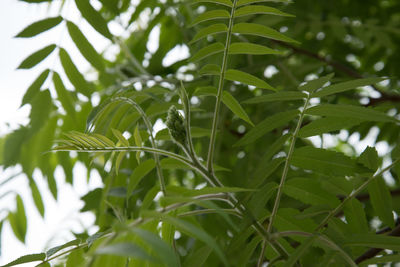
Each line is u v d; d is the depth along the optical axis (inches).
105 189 58.9
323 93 47.4
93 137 46.6
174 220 41.3
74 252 47.4
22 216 63.2
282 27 75.0
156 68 67.5
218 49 48.4
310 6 76.7
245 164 68.2
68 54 54.5
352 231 48.5
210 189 44.9
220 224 61.2
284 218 49.4
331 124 47.6
